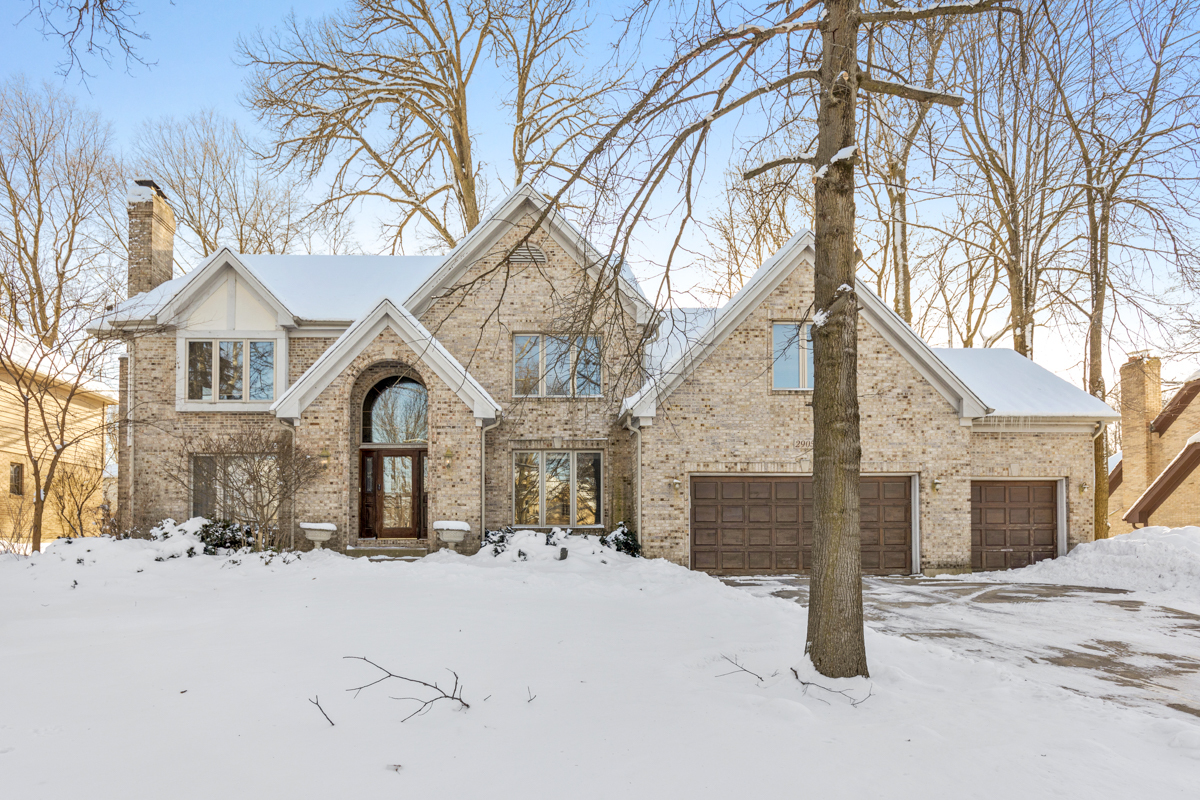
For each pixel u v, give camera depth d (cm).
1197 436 1981
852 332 636
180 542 1385
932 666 675
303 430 1552
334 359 1545
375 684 570
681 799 381
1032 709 550
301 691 554
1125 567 1428
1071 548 1619
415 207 2552
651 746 453
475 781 400
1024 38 676
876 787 400
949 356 1911
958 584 1405
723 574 1543
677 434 1388
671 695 555
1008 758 447
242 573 1237
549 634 762
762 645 719
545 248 1736
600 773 412
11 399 2125
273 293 1711
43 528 2234
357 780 400
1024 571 1565
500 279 1730
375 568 1270
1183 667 769
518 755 437
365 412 1711
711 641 743
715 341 1553
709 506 1561
